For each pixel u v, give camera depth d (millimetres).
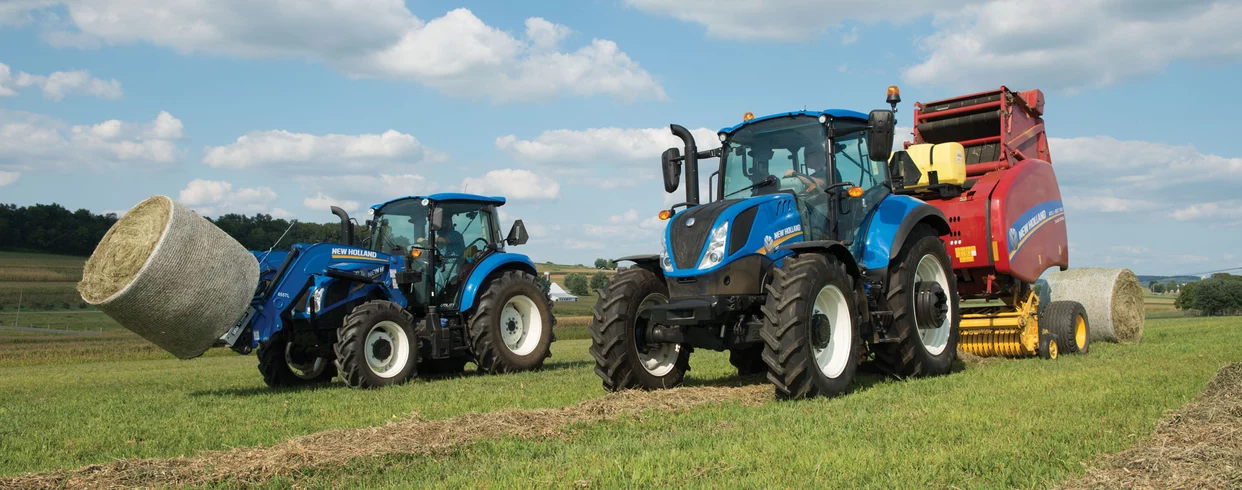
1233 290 39812
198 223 8336
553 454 4492
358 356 8922
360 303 9953
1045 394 5852
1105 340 11898
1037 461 3811
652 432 5035
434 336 10070
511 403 6805
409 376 9547
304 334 9516
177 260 8062
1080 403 5363
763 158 7395
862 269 7266
